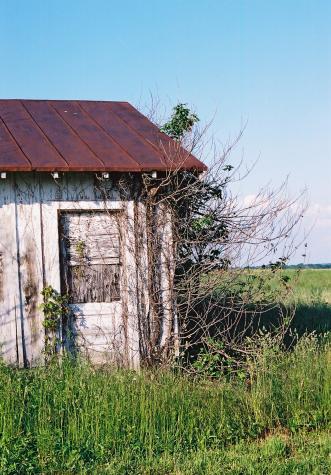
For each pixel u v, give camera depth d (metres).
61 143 12.98
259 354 12.22
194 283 12.89
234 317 14.65
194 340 13.44
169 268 12.91
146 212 12.83
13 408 9.62
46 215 12.44
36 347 12.33
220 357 12.95
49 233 12.44
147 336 12.84
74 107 15.12
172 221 12.91
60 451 9.03
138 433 9.50
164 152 12.64
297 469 8.42
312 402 10.73
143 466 8.82
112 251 12.78
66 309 12.43
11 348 12.21
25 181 12.35
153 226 12.90
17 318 12.26
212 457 9.02
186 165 12.55
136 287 12.79
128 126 14.30
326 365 11.29
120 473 8.53
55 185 12.48
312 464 8.66
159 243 12.93
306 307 19.31
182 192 12.99
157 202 12.87
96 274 12.73
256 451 9.33
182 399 10.05
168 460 8.92
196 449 9.45
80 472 8.62
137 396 9.92
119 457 9.05
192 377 12.20
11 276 12.27
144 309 12.84
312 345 12.42
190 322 13.52
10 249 12.27
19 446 9.05
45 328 12.35
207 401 10.30
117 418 9.51
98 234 12.74
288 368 11.53
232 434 9.88
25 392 9.93
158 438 9.45
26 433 9.40
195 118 14.89
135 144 13.30
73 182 12.55
